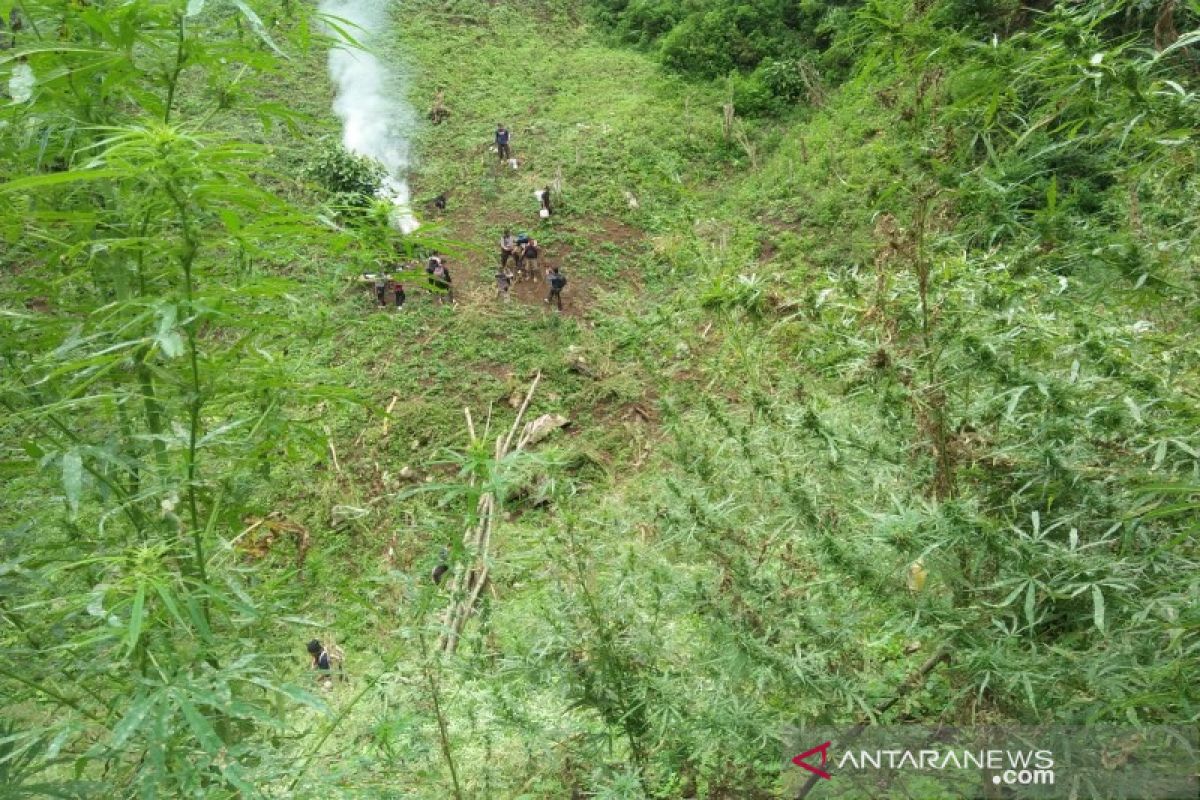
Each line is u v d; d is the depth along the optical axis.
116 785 2.11
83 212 2.01
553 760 2.65
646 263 15.88
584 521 2.51
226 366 2.20
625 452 8.79
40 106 2.10
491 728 2.80
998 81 1.92
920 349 2.26
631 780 2.28
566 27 26.11
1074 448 1.96
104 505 2.31
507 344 13.95
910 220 2.24
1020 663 1.84
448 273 15.66
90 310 2.27
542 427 11.45
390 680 2.61
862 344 2.26
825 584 2.16
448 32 24.97
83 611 2.21
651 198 17.81
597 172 18.91
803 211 13.96
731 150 19.09
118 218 2.20
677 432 2.48
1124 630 1.84
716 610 2.19
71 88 2.09
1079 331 1.96
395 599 2.75
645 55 24.30
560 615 2.41
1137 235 2.10
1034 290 2.17
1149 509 1.69
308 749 2.68
